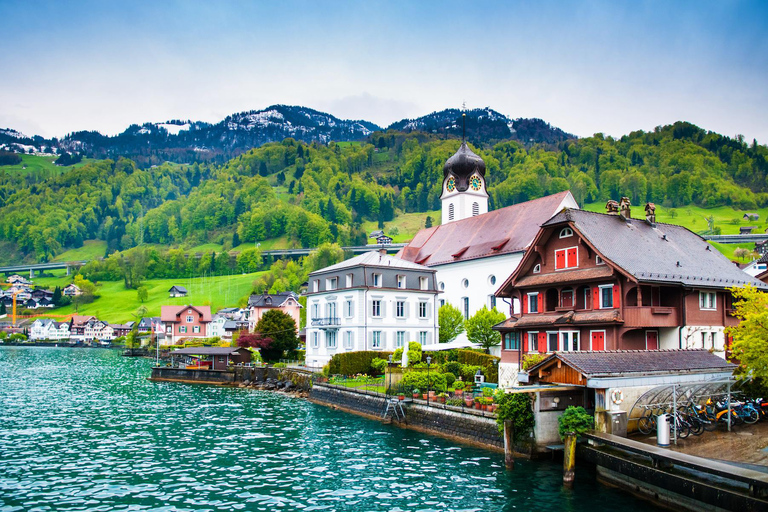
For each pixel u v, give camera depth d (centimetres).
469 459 3622
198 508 2802
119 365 12106
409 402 4797
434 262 8706
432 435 4419
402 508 2786
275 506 2828
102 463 3628
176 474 3375
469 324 6438
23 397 6844
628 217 5219
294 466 3534
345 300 7831
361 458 3706
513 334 5241
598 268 4484
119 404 6272
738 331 3659
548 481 3142
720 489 2420
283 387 7644
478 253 8038
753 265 10431
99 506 2828
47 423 5047
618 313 4259
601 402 3297
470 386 5300
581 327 4531
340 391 5984
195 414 5553
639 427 3366
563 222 4734
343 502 2877
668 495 2709
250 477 3306
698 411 3472
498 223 8394
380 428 4741
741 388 3800
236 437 4400
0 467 3534
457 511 2736
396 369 5350
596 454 3088
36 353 16975
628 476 2922
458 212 10856
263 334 9569
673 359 3731
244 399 6738
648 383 3416
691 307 4528
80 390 7631
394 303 7812
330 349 8088
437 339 8100
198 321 18475
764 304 3584
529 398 3512
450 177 10956
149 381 8950
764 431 3397
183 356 11350
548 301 4959
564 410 3559
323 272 8394
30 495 2991
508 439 3419
